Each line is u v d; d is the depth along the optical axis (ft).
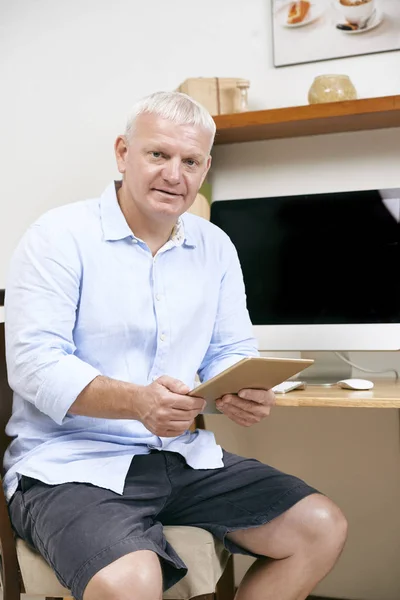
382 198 6.89
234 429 8.13
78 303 5.14
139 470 5.00
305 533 5.02
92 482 4.72
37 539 4.55
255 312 7.13
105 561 4.15
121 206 5.43
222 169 8.05
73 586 4.23
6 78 8.62
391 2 7.41
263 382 4.79
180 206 5.19
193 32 8.07
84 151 8.39
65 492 4.66
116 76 8.30
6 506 4.80
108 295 5.15
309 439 7.94
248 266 7.17
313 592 7.95
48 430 5.06
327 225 7.00
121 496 4.73
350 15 7.53
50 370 4.68
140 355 5.26
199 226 5.85
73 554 4.26
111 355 5.17
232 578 6.40
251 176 7.97
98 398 4.63
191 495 5.24
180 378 5.42
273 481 5.23
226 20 7.97
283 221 7.11
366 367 7.62
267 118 7.07
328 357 7.13
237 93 7.32
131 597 4.06
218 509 5.19
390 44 7.43
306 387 6.57
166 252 5.46
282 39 7.75
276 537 5.07
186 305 5.44
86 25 8.39
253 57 7.88
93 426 5.05
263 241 7.15
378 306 6.83
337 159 7.72
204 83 7.30
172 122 5.06
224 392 4.83
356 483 7.82
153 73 8.20
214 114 7.30
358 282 6.89
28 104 8.55
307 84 7.73
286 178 7.87
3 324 5.56
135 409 4.56
